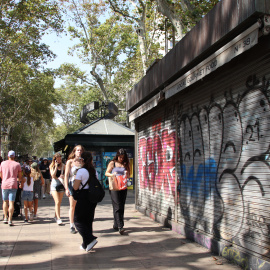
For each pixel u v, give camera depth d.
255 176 4.47
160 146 8.66
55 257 5.24
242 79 4.91
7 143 43.03
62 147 25.41
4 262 4.93
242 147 4.84
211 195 5.75
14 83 35.53
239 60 4.94
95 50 30.77
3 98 34.81
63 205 12.17
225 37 4.68
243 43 4.14
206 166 5.98
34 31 22.75
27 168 8.45
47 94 43.12
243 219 4.73
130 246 5.97
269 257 4.11
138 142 10.95
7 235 6.86
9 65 27.56
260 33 3.91
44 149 95.31
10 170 8.04
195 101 6.55
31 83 37.34
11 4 20.33
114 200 7.19
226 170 5.26
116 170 7.29
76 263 4.93
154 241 6.36
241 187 4.80
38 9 21.17
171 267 4.74
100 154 19.36
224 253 5.11
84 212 5.54
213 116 5.79
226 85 5.37
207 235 5.85
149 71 8.51
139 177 10.71
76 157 6.65
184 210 6.94
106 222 8.56
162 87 7.70
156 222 8.45
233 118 5.12
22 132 53.84
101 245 6.06
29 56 23.69
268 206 4.18
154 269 4.66
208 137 5.95
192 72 5.66
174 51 6.62
